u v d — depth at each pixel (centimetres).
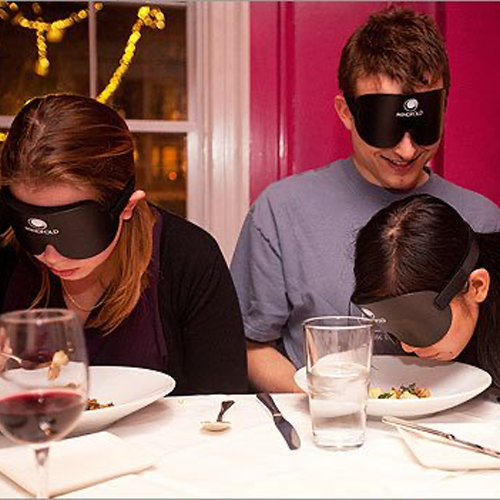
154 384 138
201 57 267
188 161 273
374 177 195
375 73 179
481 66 265
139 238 158
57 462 110
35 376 93
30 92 268
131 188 142
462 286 136
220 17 261
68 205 130
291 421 130
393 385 147
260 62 262
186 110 273
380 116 178
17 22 265
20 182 129
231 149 265
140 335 163
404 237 136
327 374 117
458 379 144
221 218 267
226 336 167
